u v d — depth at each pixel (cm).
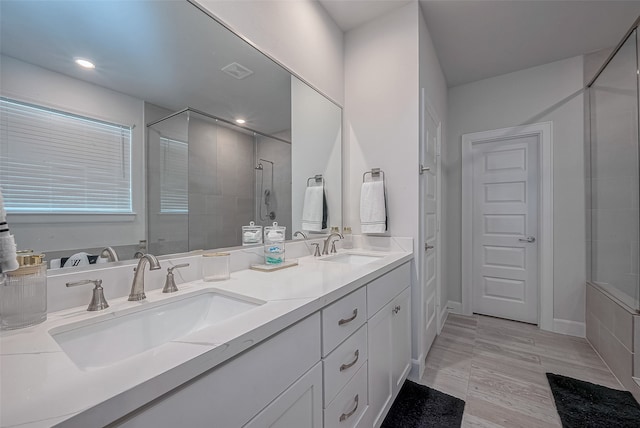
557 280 245
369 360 118
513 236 270
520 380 171
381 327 131
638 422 134
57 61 77
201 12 114
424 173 194
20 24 71
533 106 259
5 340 56
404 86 189
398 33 191
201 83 116
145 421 42
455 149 299
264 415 64
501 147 276
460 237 295
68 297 75
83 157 82
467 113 292
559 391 158
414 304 180
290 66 161
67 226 78
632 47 176
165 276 98
